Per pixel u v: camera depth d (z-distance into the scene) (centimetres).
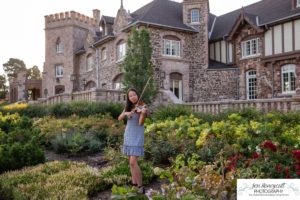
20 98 4334
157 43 2475
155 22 2459
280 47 2262
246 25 2500
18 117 1377
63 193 513
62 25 3616
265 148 596
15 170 686
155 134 919
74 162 720
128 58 1900
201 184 463
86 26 3728
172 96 1972
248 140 715
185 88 2611
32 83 4269
